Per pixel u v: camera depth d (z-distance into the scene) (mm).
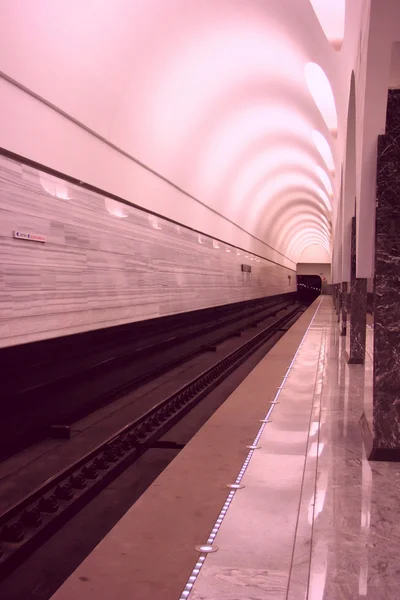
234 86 10750
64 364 7379
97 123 7781
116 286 8930
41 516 4641
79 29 6227
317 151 16469
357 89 5844
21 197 6070
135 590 2730
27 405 6512
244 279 22781
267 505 3723
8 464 5945
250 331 22625
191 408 9414
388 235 4641
